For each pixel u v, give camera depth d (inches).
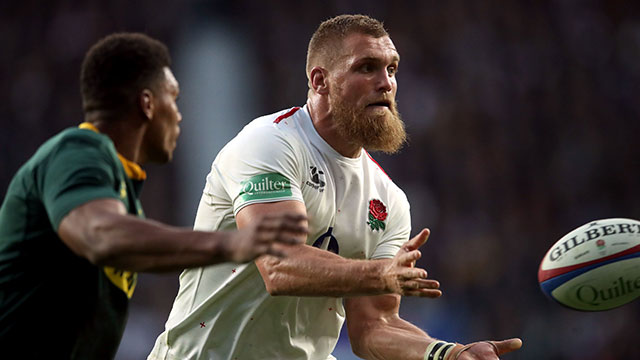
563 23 2274.9
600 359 1553.9
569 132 2122.3
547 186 2042.3
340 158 552.7
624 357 1551.4
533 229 1947.6
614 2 2314.2
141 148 424.5
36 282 386.3
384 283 450.3
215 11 2018.9
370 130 537.6
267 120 547.8
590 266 522.0
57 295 389.4
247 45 2057.1
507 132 2106.3
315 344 586.2
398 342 555.5
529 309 1686.8
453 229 1924.2
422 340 550.3
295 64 2102.6
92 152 373.4
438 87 2143.2
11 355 384.5
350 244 562.6
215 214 552.1
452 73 2170.3
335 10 2199.8
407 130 2046.0
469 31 2231.8
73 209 350.3
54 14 2197.3
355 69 537.3
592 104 2175.2
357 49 537.0
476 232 1919.3
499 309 1690.5
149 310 1616.6
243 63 2022.6
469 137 2071.9
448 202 1971.0
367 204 566.6
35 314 386.3
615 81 2215.8
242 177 522.3
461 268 1829.5
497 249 1870.1
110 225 341.1
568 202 2017.7
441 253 1870.1
